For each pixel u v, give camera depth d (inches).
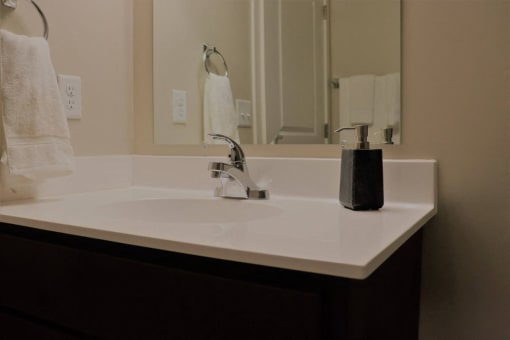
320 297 19.5
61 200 40.5
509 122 33.0
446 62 35.1
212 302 22.2
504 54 33.0
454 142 35.0
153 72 50.8
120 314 25.8
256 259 20.3
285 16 43.0
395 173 36.4
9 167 36.1
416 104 36.4
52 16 42.7
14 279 31.8
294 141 42.3
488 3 33.5
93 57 47.0
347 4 39.5
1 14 38.4
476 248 34.4
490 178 33.8
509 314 33.4
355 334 19.9
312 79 41.4
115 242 26.5
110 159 48.8
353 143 39.1
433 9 35.5
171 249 23.1
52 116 39.0
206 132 47.4
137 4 51.6
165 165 49.1
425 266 36.2
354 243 22.0
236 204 40.1
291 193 41.4
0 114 37.8
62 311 28.8
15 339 31.9
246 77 45.3
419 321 36.3
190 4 48.6
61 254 28.7
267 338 20.6
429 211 33.1
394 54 37.2
